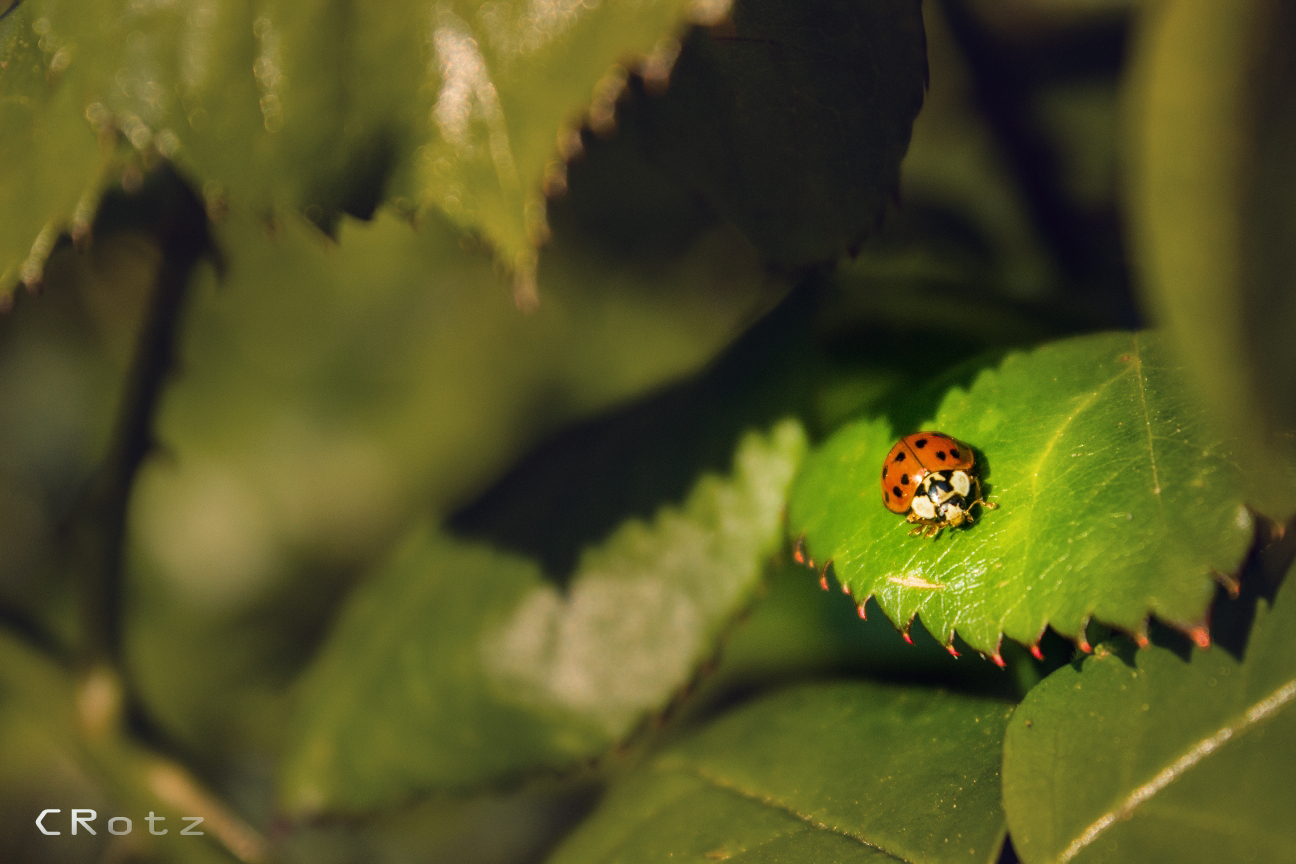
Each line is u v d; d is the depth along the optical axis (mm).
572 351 388
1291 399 185
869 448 221
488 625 240
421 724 242
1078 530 207
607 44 200
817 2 210
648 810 229
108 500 248
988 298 239
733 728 233
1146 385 211
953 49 255
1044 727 209
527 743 237
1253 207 182
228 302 366
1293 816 201
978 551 211
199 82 207
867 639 235
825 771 222
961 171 258
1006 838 212
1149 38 186
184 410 390
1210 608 202
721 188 218
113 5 208
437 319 400
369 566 427
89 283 318
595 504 239
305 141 206
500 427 408
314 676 253
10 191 210
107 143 208
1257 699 205
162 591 411
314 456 415
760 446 231
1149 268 186
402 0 204
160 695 396
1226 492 204
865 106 213
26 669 255
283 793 246
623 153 233
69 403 374
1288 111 182
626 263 341
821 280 233
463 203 204
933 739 220
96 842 393
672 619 234
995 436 214
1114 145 254
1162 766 205
